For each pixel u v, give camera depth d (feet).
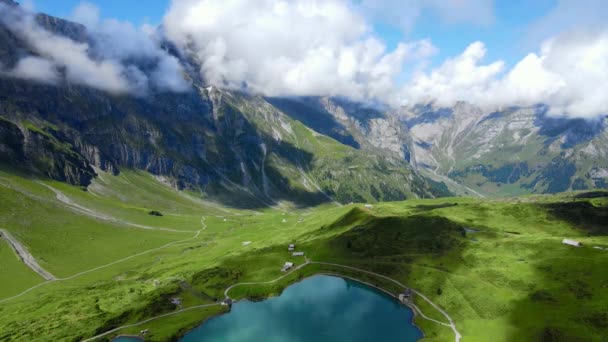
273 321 629.92
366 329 595.88
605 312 489.67
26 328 622.13
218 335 591.37
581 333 466.70
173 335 588.50
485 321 558.15
